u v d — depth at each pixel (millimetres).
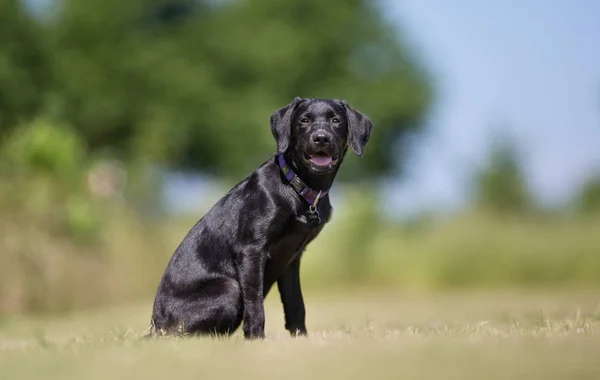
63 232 14789
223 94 36656
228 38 37438
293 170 7312
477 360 5023
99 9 36781
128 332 7449
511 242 21922
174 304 7352
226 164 36562
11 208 13891
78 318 12641
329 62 39156
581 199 23391
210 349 5617
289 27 38156
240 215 7234
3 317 12695
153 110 35250
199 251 7398
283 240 7266
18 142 15289
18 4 30453
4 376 4898
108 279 15555
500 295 17828
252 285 7105
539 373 4684
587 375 4637
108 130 36000
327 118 7609
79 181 15734
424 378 4590
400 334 6656
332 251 21734
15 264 13430
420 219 22672
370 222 22047
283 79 37594
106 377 4762
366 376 4645
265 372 4781
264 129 36000
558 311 9438
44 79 31016
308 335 7152
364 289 21625
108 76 36094
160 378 4695
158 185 19156
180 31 38250
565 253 21688
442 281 21656
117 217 16578
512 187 27078
